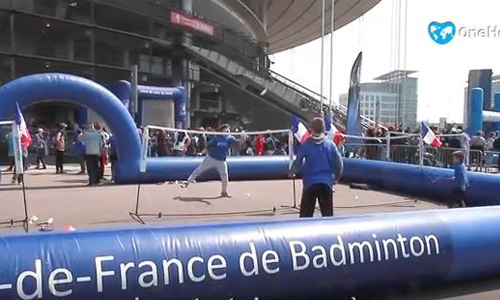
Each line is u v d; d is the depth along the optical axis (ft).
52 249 12.53
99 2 85.15
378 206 37.78
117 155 48.57
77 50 82.48
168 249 13.52
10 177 53.47
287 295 14.89
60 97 44.80
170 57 104.42
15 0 73.46
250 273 14.24
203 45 114.73
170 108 78.74
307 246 15.15
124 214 31.78
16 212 31.99
